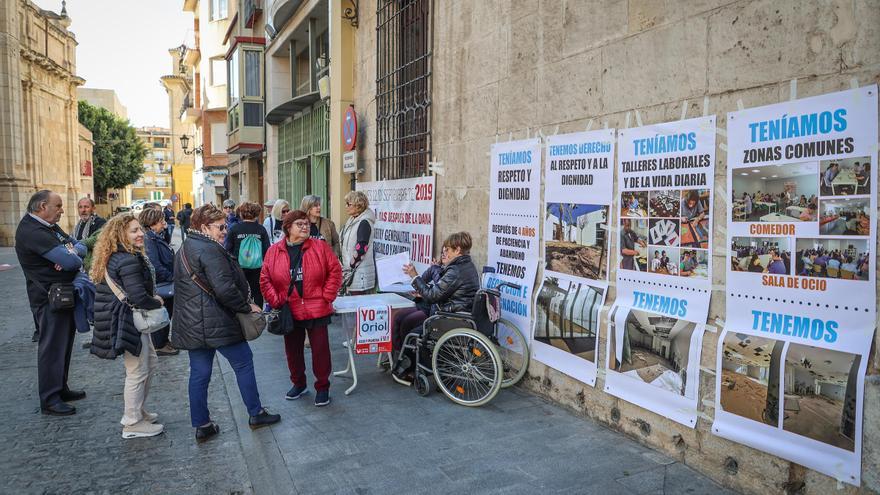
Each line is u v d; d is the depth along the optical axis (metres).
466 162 5.96
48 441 4.32
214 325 4.08
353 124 9.04
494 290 4.74
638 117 3.85
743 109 3.15
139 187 98.12
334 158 9.85
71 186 33.66
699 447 3.43
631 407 3.95
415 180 7.05
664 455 3.68
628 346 3.91
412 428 4.23
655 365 3.70
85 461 3.99
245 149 17.83
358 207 6.30
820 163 2.79
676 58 3.56
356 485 3.38
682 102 3.53
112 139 49.88
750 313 3.12
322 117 11.72
